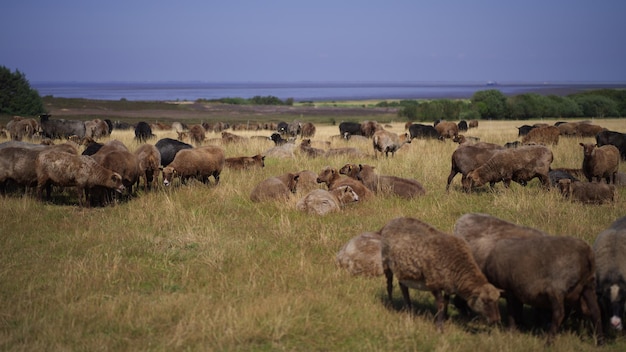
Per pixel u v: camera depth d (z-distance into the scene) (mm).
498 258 6277
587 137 27531
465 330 6449
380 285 7840
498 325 6539
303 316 6609
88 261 8523
